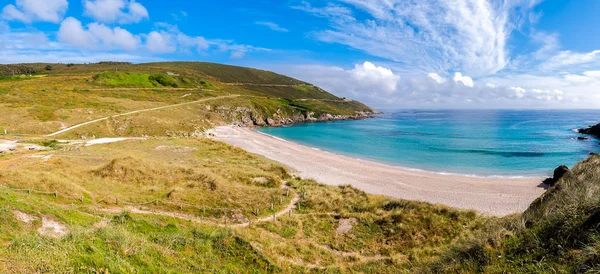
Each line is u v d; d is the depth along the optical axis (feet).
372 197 97.09
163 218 63.62
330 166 165.58
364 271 50.65
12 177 72.43
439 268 31.65
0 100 251.60
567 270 20.81
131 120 246.06
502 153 201.77
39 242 28.73
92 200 70.79
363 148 236.84
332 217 76.33
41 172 82.69
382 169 160.86
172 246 41.75
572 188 36.65
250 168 131.95
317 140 285.23
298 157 189.78
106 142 185.47
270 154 196.03
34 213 42.57
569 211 26.73
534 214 33.99
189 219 67.87
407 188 124.77
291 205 85.76
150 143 188.65
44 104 258.98
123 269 28.50
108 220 52.24
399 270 48.75
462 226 68.80
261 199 84.94
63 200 66.80
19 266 23.72
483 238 31.09
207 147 186.80
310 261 52.49
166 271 32.50
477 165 170.30
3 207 40.19
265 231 65.72
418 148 233.35
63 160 111.24
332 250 60.54
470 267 27.40
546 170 154.92
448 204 105.19
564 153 195.31
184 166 114.32
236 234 50.08
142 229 52.65
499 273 24.44
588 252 20.86
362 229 69.72
